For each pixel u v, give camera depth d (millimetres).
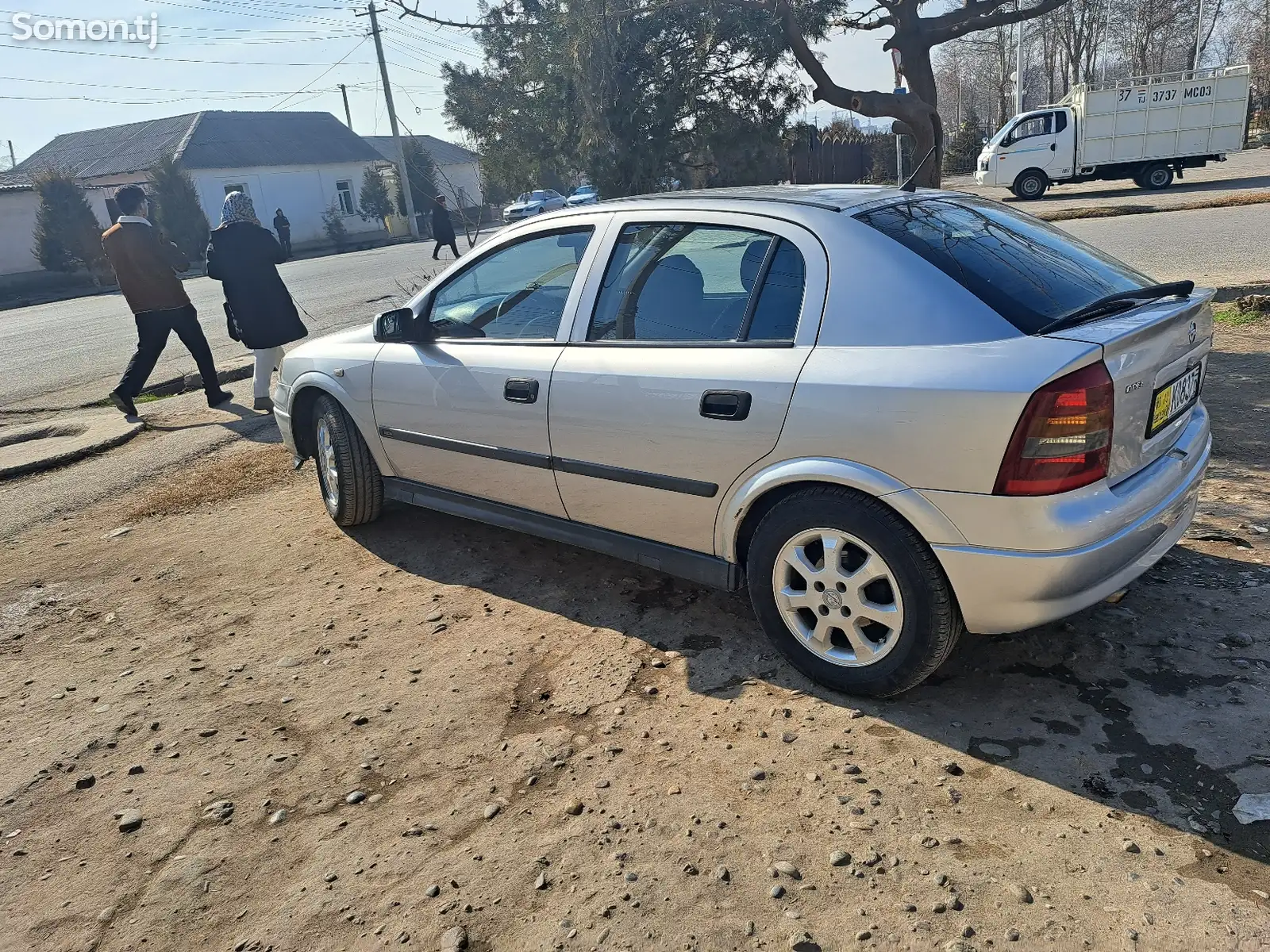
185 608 4109
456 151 52750
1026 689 2955
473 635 3633
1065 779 2525
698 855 2357
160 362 11156
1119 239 13492
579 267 3580
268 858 2500
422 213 44031
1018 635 3258
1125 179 25812
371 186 43250
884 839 2357
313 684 3375
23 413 8875
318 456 4852
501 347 3785
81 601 4285
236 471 6145
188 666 3582
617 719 2994
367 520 4773
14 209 32125
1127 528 2604
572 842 2451
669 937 2119
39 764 3016
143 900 2391
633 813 2539
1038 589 2537
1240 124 21594
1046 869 2217
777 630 3076
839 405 2723
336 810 2674
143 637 3871
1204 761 2549
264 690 3361
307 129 45312
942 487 2574
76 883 2469
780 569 2998
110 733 3164
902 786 2551
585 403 3385
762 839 2395
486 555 4395
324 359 4594
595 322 3479
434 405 4008
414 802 2676
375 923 2238
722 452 3016
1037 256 3035
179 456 6641
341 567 4402
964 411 2506
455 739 2963
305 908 2309
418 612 3871
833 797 2533
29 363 12414
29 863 2561
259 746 3020
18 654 3811
